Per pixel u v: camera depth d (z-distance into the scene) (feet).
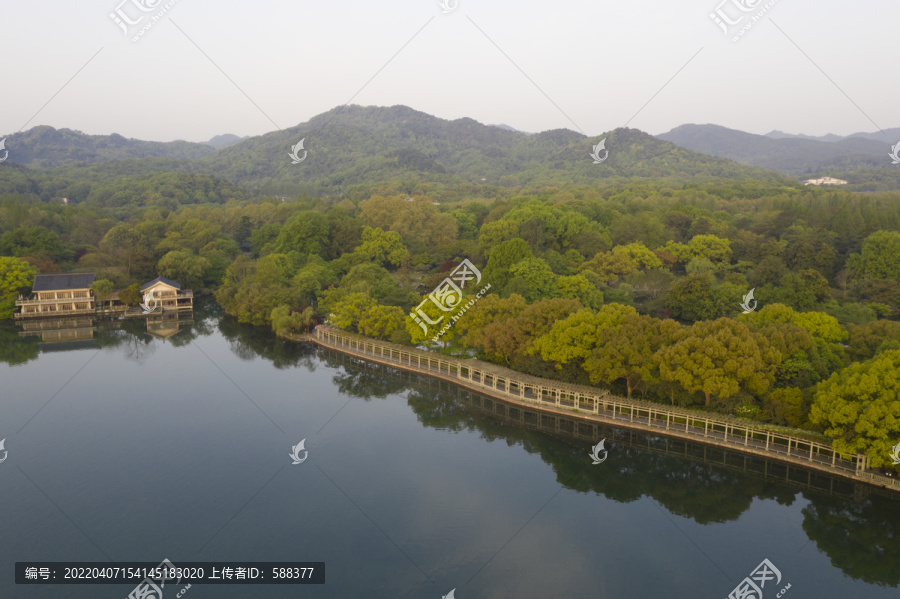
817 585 165.89
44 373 348.59
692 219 620.08
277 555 177.88
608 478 230.07
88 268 556.92
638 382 275.80
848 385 206.28
